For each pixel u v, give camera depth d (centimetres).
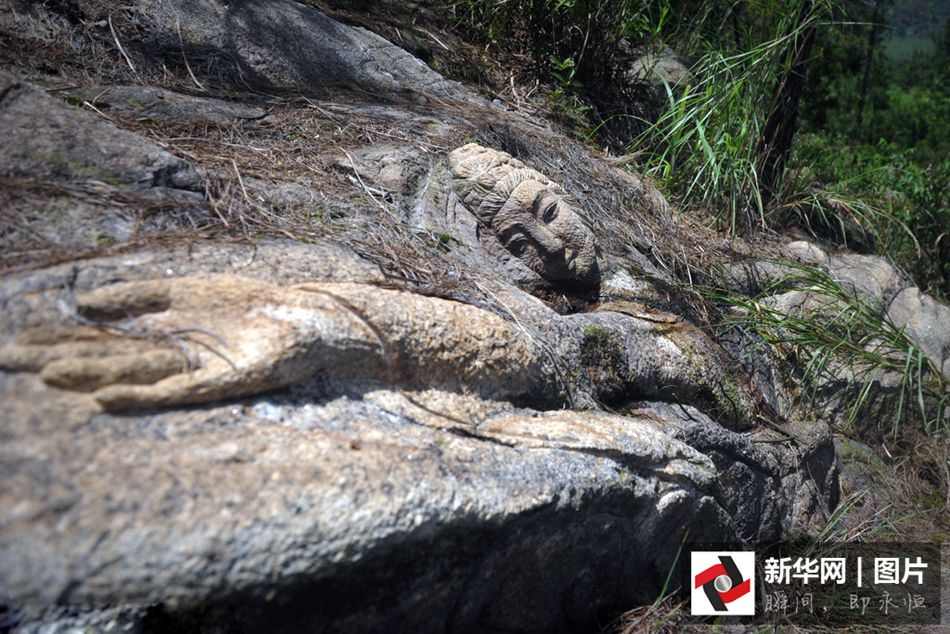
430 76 580
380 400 288
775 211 669
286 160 402
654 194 569
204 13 494
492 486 280
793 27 635
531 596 316
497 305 357
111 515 215
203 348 259
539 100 645
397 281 331
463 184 428
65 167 315
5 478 212
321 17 555
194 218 324
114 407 239
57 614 227
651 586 373
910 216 761
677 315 473
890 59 1375
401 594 266
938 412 562
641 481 340
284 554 231
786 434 482
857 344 548
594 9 669
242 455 243
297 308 278
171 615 230
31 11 437
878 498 514
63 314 252
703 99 599
